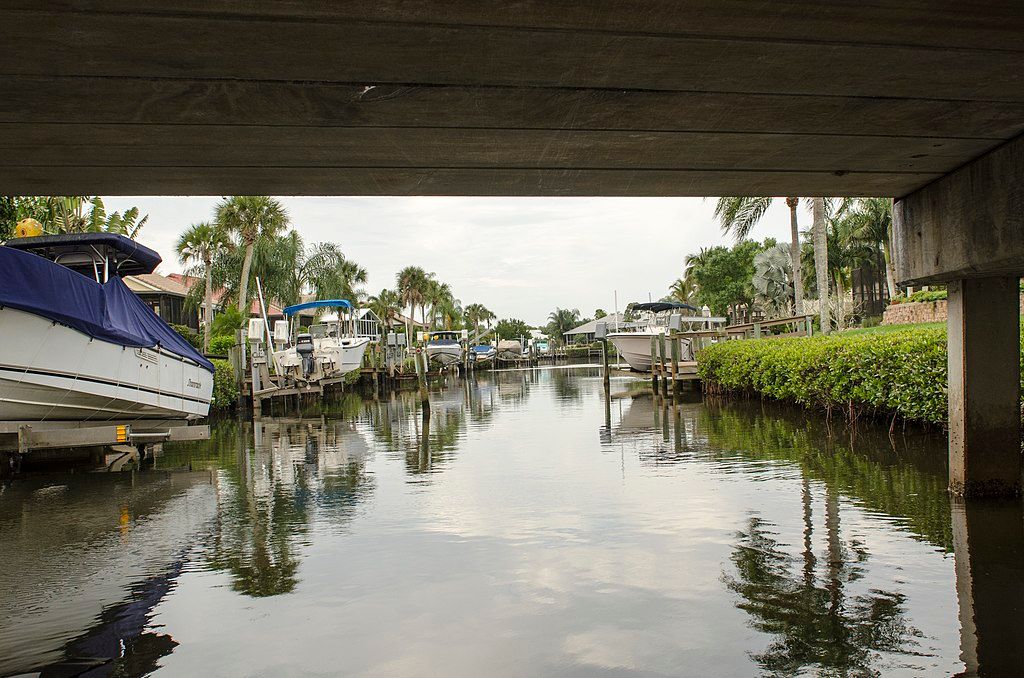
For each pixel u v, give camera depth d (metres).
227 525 6.81
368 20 2.88
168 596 4.74
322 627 4.11
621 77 3.51
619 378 37.00
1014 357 5.89
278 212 35.88
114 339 11.41
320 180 4.81
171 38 2.93
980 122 4.34
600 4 2.86
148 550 5.95
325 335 35.44
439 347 50.97
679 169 5.02
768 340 18.00
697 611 4.07
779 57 3.37
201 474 10.06
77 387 10.87
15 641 4.03
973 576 4.36
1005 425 5.96
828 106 4.00
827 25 3.09
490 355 70.25
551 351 92.25
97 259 12.70
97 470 10.62
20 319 9.71
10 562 5.65
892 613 3.88
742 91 3.74
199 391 15.60
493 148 4.37
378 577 4.98
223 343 29.45
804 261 48.06
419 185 5.04
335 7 2.77
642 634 3.80
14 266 9.52
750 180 5.41
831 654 3.45
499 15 2.89
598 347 89.88
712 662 3.44
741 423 13.63
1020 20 3.09
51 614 4.45
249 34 2.93
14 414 10.35
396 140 4.14
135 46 2.97
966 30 3.17
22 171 4.38
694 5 2.89
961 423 6.00
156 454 12.44
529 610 4.23
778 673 3.30
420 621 4.13
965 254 5.24
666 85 3.62
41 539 6.42
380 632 4.00
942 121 4.30
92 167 4.33
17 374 9.87
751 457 9.32
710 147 4.58
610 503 6.97
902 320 29.50
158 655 3.80
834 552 4.99
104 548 6.05
